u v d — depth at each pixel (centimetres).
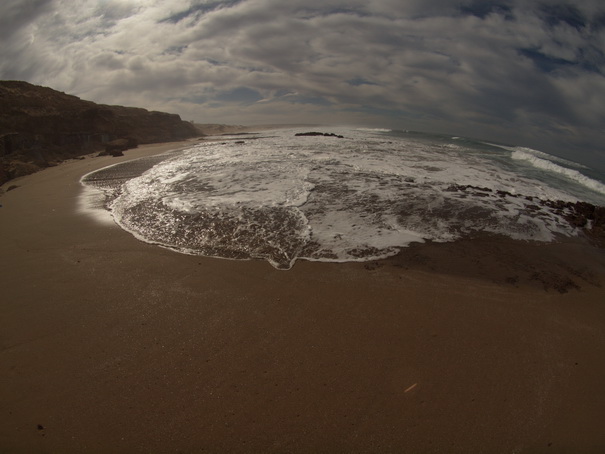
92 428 367
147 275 644
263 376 429
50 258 706
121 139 2167
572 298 598
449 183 1143
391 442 358
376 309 553
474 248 745
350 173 1233
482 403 399
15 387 412
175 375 429
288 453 346
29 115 1789
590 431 370
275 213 887
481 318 539
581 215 940
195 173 1284
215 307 555
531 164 1700
